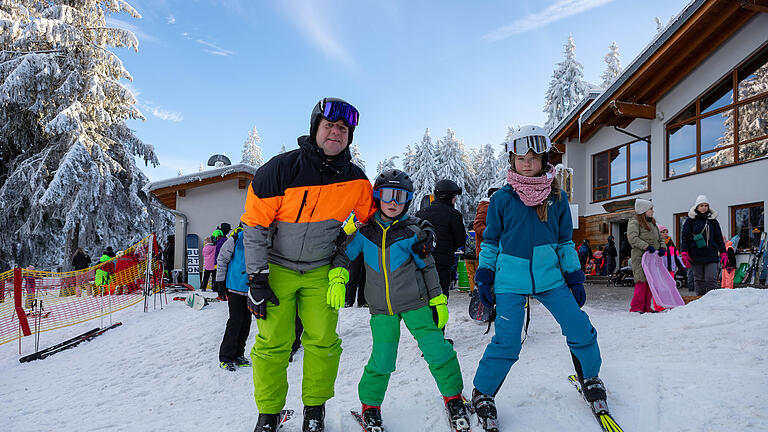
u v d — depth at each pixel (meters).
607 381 2.82
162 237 21.45
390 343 2.55
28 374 5.01
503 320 2.43
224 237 7.69
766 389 2.38
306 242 2.51
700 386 2.54
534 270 2.44
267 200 2.41
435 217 4.48
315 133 2.44
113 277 10.38
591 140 16.84
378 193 2.59
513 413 2.48
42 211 18.41
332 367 2.57
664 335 3.86
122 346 6.11
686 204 11.80
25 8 19.20
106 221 19.20
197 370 4.60
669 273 5.49
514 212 2.50
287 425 2.66
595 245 16.33
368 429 2.42
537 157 2.52
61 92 17.62
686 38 10.92
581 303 2.49
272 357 2.50
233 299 4.59
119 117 20.28
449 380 2.51
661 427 2.16
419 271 2.63
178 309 8.59
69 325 8.02
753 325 3.58
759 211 10.00
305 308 2.59
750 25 10.23
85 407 3.60
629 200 13.87
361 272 6.90
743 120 10.54
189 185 14.35
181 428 2.88
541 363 3.43
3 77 18.00
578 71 26.72
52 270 20.48
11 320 8.78
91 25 18.77
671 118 12.42
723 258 6.56
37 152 19.78
